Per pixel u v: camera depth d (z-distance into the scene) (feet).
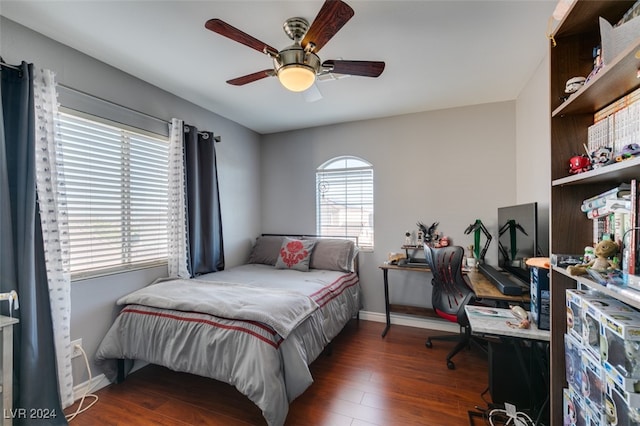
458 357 8.29
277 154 13.17
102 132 7.16
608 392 2.95
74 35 6.05
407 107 10.23
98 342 6.87
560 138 4.11
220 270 10.55
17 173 5.47
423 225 10.62
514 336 4.54
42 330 5.63
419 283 10.71
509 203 9.57
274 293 6.98
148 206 8.32
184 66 7.36
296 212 12.80
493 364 6.12
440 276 8.27
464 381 7.07
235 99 9.47
